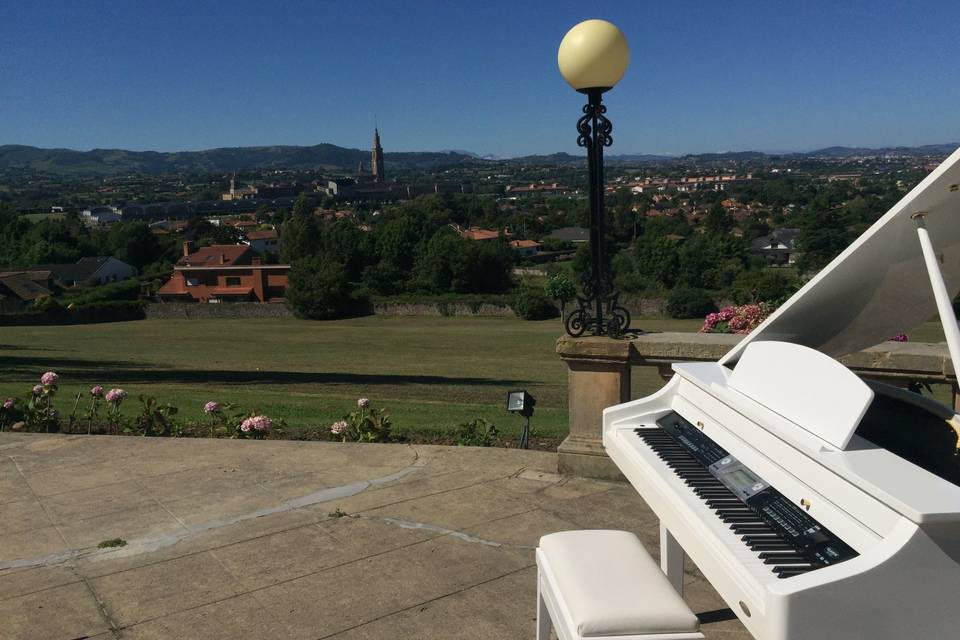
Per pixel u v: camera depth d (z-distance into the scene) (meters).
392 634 3.64
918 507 1.90
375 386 22.38
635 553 2.93
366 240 89.62
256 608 3.91
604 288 5.65
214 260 102.19
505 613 3.81
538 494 5.47
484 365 36.22
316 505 5.36
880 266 2.57
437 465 6.20
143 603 3.98
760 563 2.21
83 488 5.84
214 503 5.45
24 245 122.00
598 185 5.52
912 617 1.92
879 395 3.15
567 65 5.35
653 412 3.66
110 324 65.06
